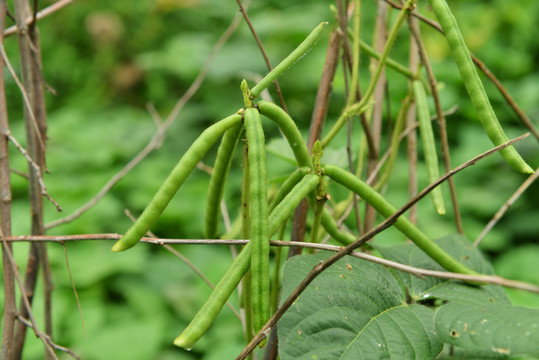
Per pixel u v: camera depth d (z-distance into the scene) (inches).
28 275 27.3
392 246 25.7
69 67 95.0
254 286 21.7
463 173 73.5
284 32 82.0
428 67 27.0
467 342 21.7
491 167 75.2
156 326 50.2
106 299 57.6
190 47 86.7
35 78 27.3
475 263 25.6
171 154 80.1
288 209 22.1
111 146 79.1
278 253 25.4
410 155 29.1
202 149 21.8
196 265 60.9
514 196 28.0
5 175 25.2
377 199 22.8
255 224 21.7
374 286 23.3
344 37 26.2
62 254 58.9
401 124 28.0
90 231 62.0
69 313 51.9
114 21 97.0
